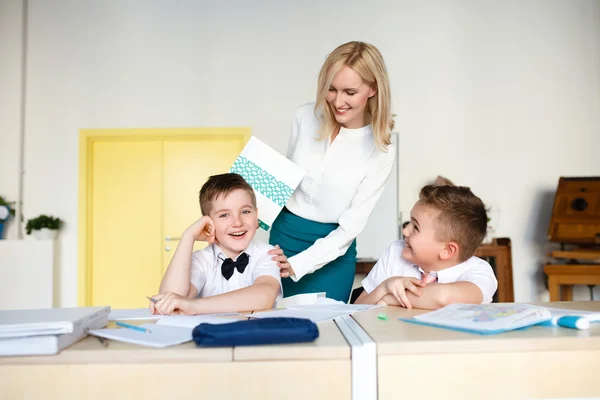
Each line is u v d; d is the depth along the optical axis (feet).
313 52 15.72
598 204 14.38
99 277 16.06
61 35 15.97
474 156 15.81
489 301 4.43
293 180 5.93
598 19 16.02
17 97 15.71
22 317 2.77
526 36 15.99
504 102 15.93
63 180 15.81
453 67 15.89
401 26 15.84
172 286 4.49
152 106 15.81
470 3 15.98
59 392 2.46
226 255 5.11
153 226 16.15
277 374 2.45
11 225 15.61
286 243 6.60
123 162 16.21
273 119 15.70
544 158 15.89
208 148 16.10
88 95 15.88
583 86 15.99
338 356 2.47
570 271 13.70
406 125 15.80
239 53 15.80
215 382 2.44
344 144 6.18
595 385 2.53
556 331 2.77
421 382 2.49
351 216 6.20
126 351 2.47
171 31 15.90
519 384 2.51
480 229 4.60
